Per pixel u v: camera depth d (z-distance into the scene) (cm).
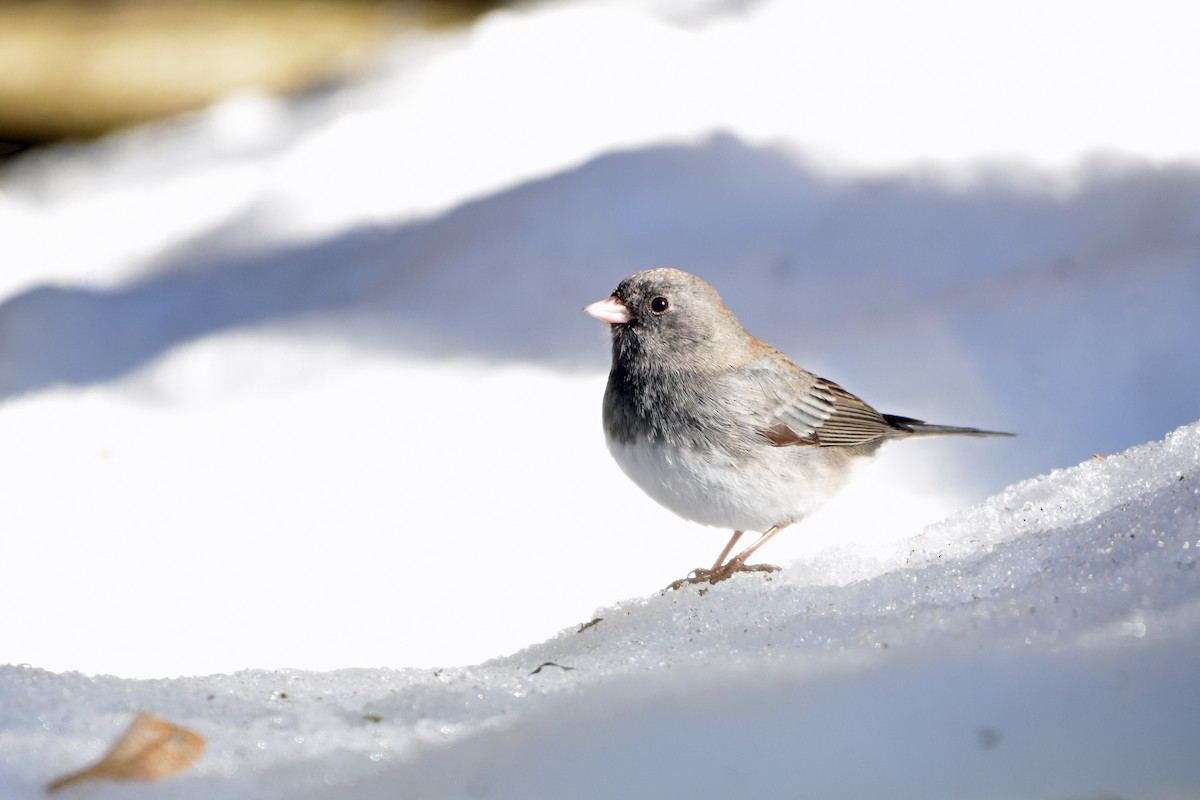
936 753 455
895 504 1039
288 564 1017
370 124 1923
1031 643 512
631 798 450
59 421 1281
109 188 2028
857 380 1176
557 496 1080
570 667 587
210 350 1359
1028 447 1079
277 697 564
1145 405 1097
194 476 1161
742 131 1661
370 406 1234
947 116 1642
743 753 469
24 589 1002
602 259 1418
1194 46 1698
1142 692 470
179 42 2788
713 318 827
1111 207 1419
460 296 1399
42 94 2541
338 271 1524
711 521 849
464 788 464
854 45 1820
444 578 986
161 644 923
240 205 1814
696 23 2012
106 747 510
